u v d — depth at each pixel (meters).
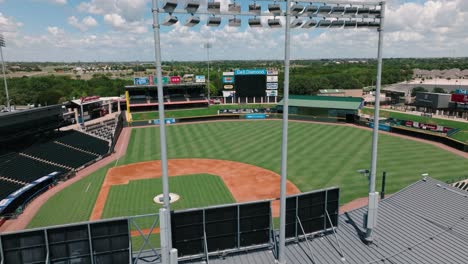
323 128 69.38
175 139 61.53
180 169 43.09
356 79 157.12
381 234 17.22
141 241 24.89
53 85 145.88
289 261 15.25
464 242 16.08
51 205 32.41
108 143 57.38
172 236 14.60
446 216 18.34
